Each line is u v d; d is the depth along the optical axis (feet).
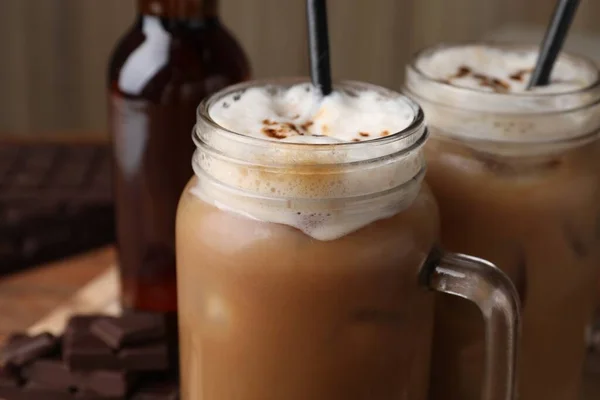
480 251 1.69
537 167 1.67
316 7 1.60
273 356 1.55
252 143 1.48
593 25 3.31
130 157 1.98
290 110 1.62
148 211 2.00
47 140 2.80
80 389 1.90
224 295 1.54
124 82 1.94
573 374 1.81
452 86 1.67
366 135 1.55
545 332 1.74
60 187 2.39
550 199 1.67
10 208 2.32
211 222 1.54
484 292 1.55
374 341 1.55
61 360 1.92
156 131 1.95
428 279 1.57
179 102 1.93
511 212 1.67
